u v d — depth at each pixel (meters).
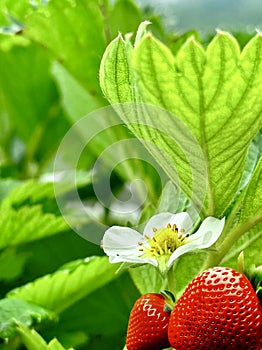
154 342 0.25
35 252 0.42
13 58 0.50
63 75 0.43
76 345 0.40
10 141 0.52
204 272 0.24
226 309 0.24
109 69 0.24
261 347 0.24
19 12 0.42
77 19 0.41
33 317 0.35
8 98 0.51
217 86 0.24
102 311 0.41
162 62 0.23
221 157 0.25
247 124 0.24
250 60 0.23
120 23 0.42
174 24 0.44
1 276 0.41
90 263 0.36
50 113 0.51
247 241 0.28
